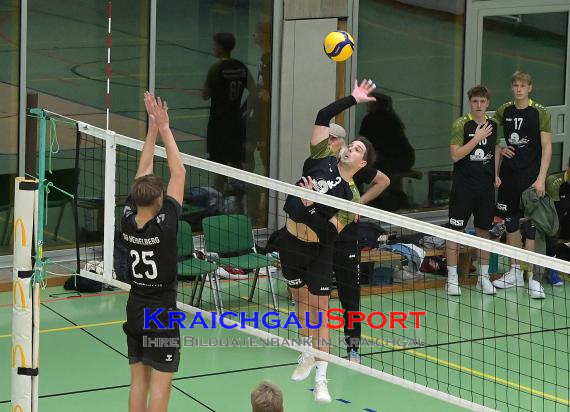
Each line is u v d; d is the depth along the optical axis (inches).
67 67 826.2
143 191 455.8
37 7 806.5
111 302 777.6
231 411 563.5
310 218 579.8
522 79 860.6
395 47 956.0
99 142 848.9
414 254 849.5
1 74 799.7
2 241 815.7
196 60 880.9
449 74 989.8
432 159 991.0
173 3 863.1
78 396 577.6
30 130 515.8
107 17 836.6
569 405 590.2
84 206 847.7
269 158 925.2
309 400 586.9
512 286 877.8
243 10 896.3
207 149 896.9
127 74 853.8
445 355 679.7
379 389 610.2
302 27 900.6
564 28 1022.4
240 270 849.5
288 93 908.0
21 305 459.8
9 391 577.9
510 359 676.1
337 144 645.3
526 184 873.5
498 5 992.2
